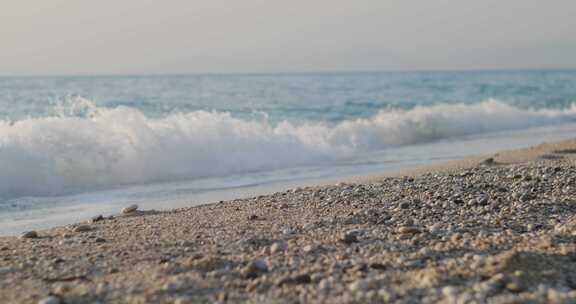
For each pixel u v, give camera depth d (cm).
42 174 982
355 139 1627
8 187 937
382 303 339
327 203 734
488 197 738
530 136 1820
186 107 2291
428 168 1055
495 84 4619
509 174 912
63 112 1698
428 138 1870
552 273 397
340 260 444
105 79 4594
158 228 605
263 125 1529
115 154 1094
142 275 417
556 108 2895
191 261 441
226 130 1316
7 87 3259
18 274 429
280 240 525
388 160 1336
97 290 380
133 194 937
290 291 368
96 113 1509
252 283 379
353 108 2494
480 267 404
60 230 614
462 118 2073
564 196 726
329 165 1273
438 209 676
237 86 3734
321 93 3256
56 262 461
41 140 1049
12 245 532
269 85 3897
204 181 1073
